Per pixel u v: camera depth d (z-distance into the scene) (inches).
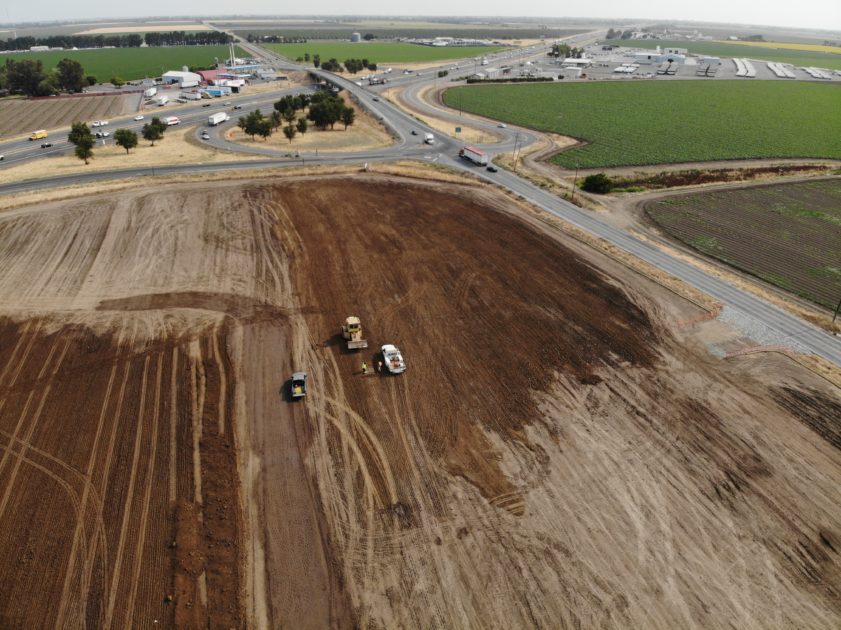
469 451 1422.2
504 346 1836.9
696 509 1273.4
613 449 1433.3
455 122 5393.7
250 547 1170.6
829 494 1316.4
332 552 1166.3
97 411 1509.6
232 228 2662.4
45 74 6432.1
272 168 3575.3
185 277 2217.0
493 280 2252.7
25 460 1346.0
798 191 3486.7
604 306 2085.4
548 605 1072.2
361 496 1294.3
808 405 1596.9
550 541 1195.3
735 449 1439.5
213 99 6451.8
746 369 1747.0
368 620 1042.7
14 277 2167.8
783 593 1098.7
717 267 2436.0
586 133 4995.1
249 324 1929.1
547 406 1576.0
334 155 4045.3
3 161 3846.0
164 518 1216.2
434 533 1210.0
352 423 1509.6
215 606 1052.5
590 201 3179.1
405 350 1809.8
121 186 3144.7
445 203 3061.0
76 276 2194.9
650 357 1797.5
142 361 1718.8
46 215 2723.9
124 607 1039.6
